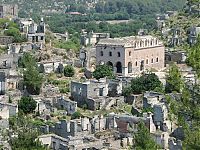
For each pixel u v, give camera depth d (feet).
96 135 525.75
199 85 311.27
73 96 648.79
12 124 548.72
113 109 620.49
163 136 504.43
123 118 546.26
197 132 298.97
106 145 494.59
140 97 632.38
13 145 402.52
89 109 627.87
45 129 541.34
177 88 378.94
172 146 481.46
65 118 594.65
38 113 605.31
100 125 550.77
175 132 515.09
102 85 648.38
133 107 603.26
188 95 310.65
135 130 526.98
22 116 574.56
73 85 649.61
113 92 654.94
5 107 574.15
